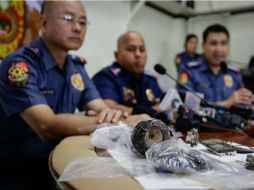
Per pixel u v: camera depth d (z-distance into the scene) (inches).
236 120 40.5
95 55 100.9
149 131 20.6
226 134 34.8
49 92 43.0
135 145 20.6
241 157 21.9
